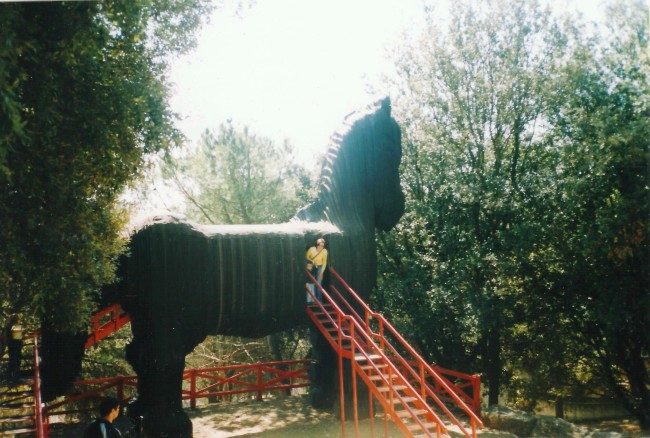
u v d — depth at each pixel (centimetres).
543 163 1691
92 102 622
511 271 1549
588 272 1527
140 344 1044
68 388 1051
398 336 947
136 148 705
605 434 1024
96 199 726
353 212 1242
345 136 1288
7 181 548
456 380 1734
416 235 1769
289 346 2412
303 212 1220
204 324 1045
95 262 676
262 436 1088
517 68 1614
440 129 1730
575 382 2011
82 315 671
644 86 1355
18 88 547
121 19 612
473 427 788
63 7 552
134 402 1045
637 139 1270
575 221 1515
